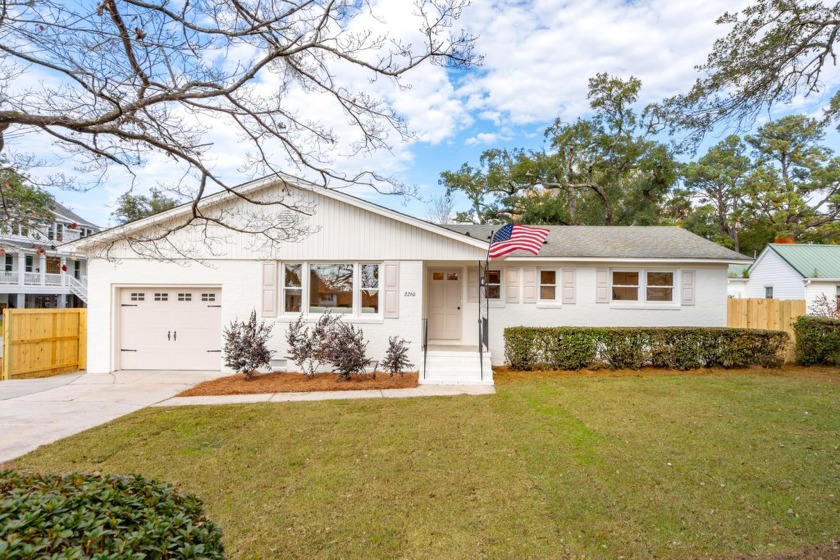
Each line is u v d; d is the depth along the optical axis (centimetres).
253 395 909
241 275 1165
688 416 707
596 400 816
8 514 199
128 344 1181
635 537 377
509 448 583
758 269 2392
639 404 784
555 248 1363
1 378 1077
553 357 1144
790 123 3114
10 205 729
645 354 1161
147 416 743
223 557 238
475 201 3083
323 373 1124
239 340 1083
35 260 2884
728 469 506
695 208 3841
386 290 1161
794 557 347
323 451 578
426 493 461
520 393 887
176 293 1182
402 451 577
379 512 422
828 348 1158
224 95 463
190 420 717
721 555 351
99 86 423
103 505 222
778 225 3180
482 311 1339
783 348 1144
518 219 3045
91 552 189
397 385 983
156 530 208
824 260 2120
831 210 2988
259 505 436
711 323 1306
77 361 1221
